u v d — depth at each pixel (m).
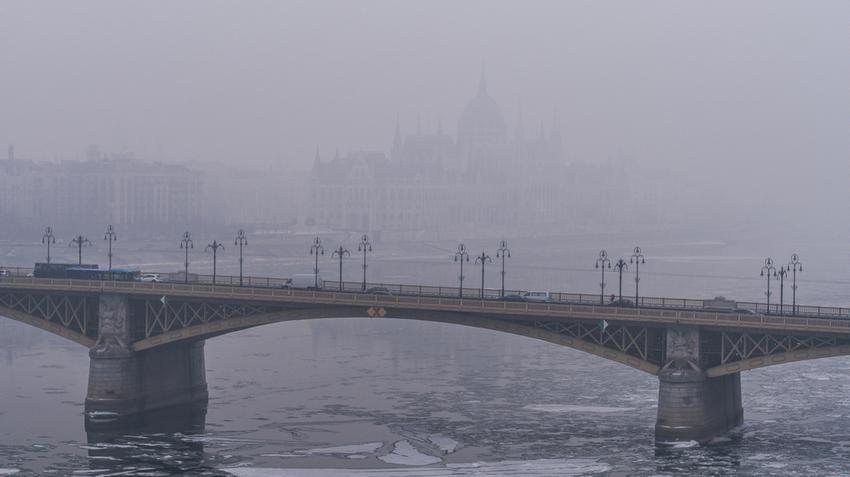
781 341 184.62
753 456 180.12
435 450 188.88
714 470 172.25
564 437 196.38
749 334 185.25
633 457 180.75
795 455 180.50
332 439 197.38
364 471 176.00
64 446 192.88
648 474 171.12
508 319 196.50
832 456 179.88
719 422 194.88
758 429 199.88
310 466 179.75
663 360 190.38
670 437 187.75
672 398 187.12
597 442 191.88
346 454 186.88
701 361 188.88
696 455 180.62
